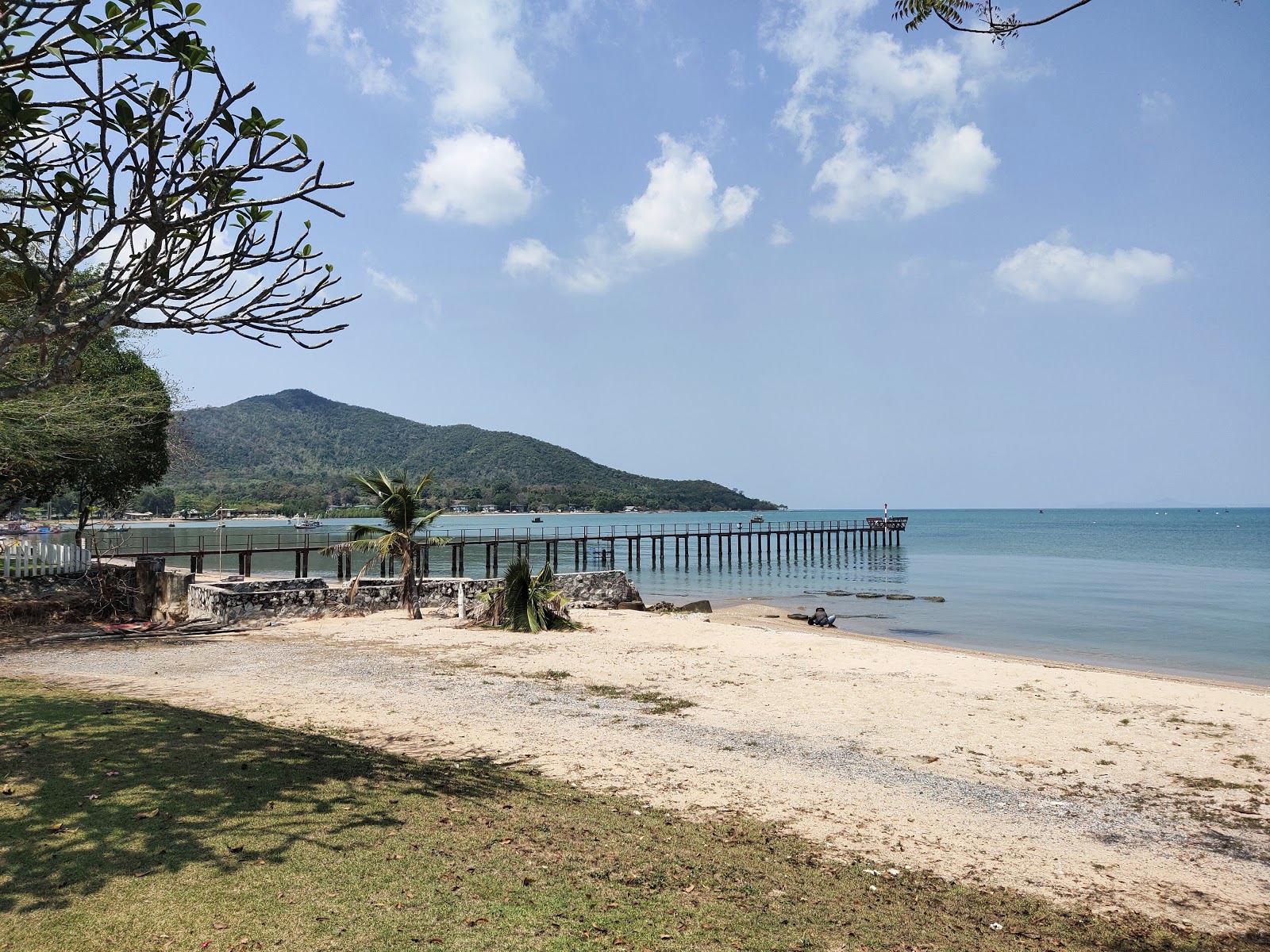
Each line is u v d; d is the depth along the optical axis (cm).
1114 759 1089
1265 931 616
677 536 6234
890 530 9019
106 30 440
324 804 653
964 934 558
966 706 1372
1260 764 1079
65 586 2122
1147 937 592
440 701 1285
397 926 459
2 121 434
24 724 816
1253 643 2675
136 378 2733
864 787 941
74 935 421
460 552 4303
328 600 2306
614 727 1164
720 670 1653
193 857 524
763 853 699
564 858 604
